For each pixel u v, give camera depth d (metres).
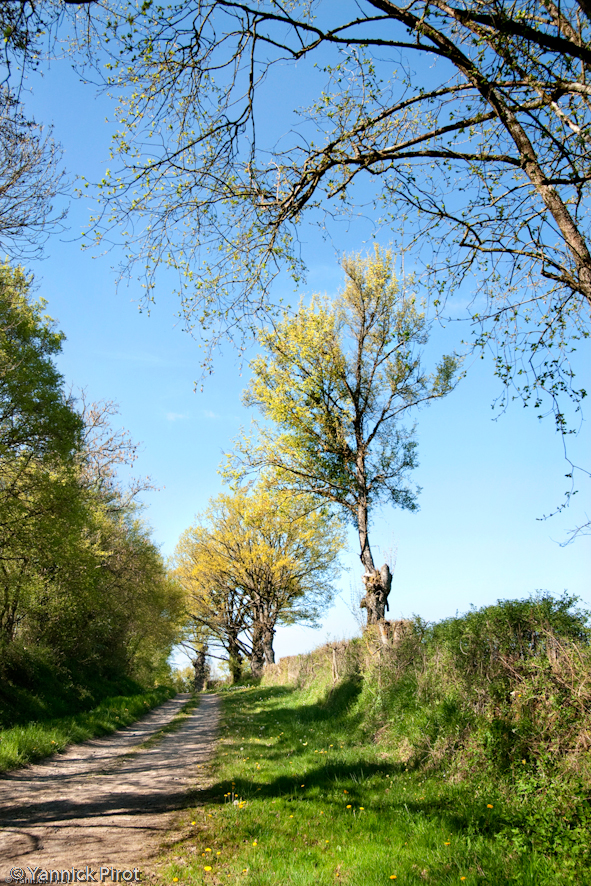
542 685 5.79
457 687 7.31
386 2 5.00
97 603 19.16
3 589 16.05
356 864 4.08
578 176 5.03
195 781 7.76
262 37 5.52
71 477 16.30
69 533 15.36
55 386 15.20
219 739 12.15
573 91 4.84
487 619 6.90
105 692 20.97
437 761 6.67
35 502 14.48
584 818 4.26
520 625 6.52
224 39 5.48
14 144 8.46
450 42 5.01
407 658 9.95
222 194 6.15
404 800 5.76
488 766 5.81
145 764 9.52
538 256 5.70
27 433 14.55
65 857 4.60
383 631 11.82
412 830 4.85
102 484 22.92
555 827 4.35
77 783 7.93
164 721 17.95
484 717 6.36
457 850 4.20
